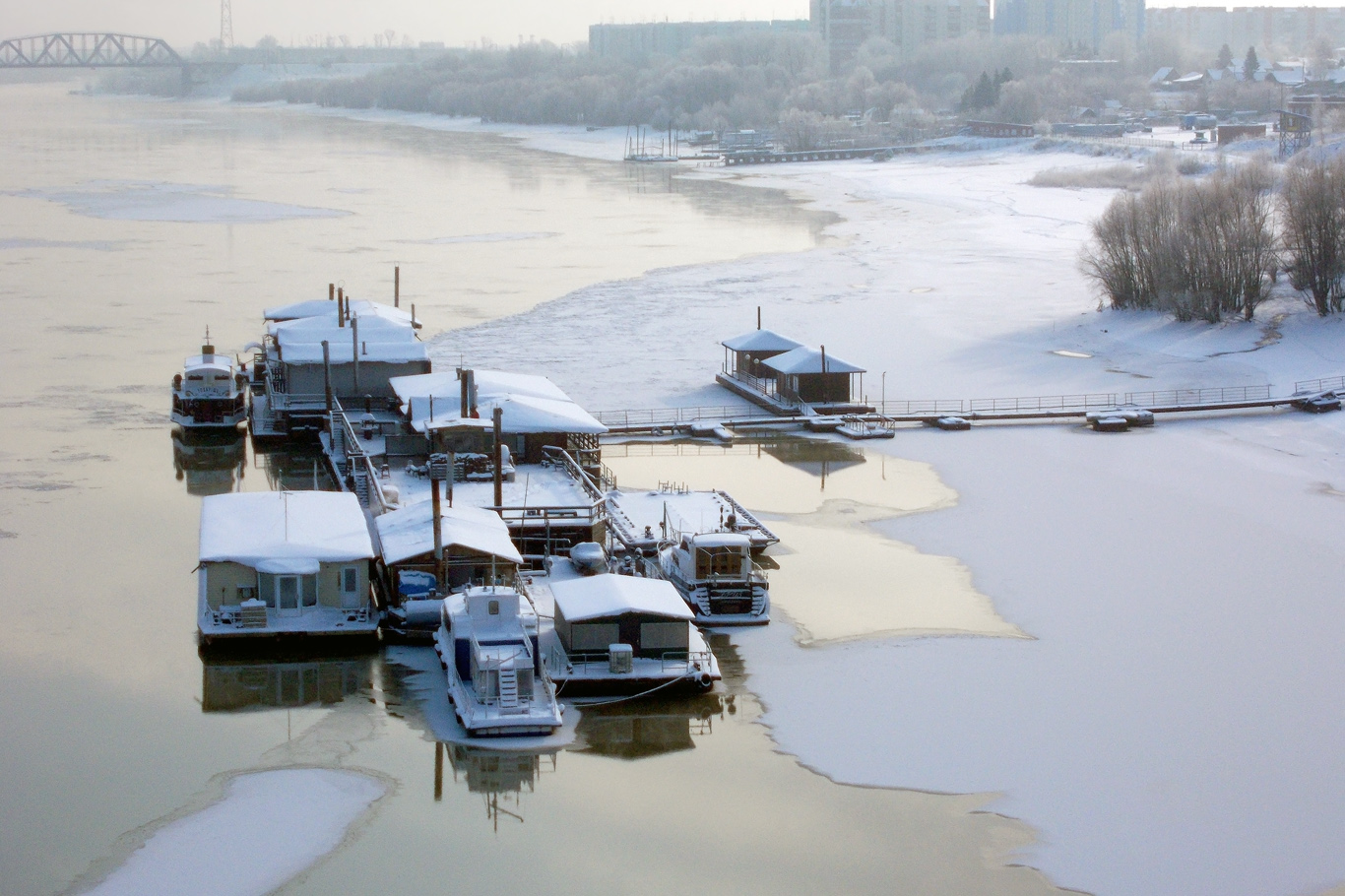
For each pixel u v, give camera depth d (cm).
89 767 4494
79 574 6228
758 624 5700
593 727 4822
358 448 7350
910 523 7050
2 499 7306
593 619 5091
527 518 6303
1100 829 4175
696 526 6550
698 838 4138
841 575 6284
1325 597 5997
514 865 3981
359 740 4712
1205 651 5434
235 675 5191
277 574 5378
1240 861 4016
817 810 4284
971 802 4331
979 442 8712
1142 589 6100
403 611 5472
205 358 9081
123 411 9225
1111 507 7312
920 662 5347
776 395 9475
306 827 4159
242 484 7681
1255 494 7519
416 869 3956
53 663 5281
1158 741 4700
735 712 4941
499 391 7975
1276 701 4994
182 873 3906
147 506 7262
